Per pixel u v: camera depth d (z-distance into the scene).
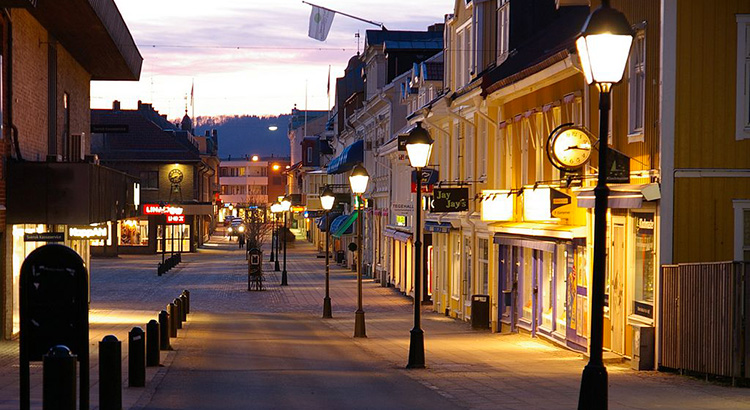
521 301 31.12
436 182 43.00
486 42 36.34
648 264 20.69
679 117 19.88
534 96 29.12
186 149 104.25
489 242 34.38
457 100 37.34
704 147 19.92
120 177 37.22
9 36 26.09
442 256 43.56
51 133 33.41
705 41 19.92
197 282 64.12
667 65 19.84
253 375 19.75
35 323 11.30
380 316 42.00
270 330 34.06
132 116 104.19
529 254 30.48
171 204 96.50
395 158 56.53
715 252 19.94
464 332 33.53
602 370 10.30
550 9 33.78
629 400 15.17
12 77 26.47
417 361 21.66
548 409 14.52
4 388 16.58
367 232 73.19
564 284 26.58
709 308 18.11
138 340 16.67
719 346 17.72
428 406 15.10
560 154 21.72
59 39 34.59
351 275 72.56
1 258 26.36
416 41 66.06
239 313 43.88
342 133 84.88
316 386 17.98
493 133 34.03
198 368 20.88
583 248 24.34
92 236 30.97
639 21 21.16
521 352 25.42
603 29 9.99
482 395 16.47
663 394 16.02
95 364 20.64
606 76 10.09
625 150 21.83
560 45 27.25
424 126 45.50
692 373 18.95
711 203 19.95
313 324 37.72
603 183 10.37
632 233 21.44
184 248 105.00
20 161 27.03
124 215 38.75
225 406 14.94
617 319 22.12
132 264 83.75
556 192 24.66
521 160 30.70
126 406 14.31
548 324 28.25
